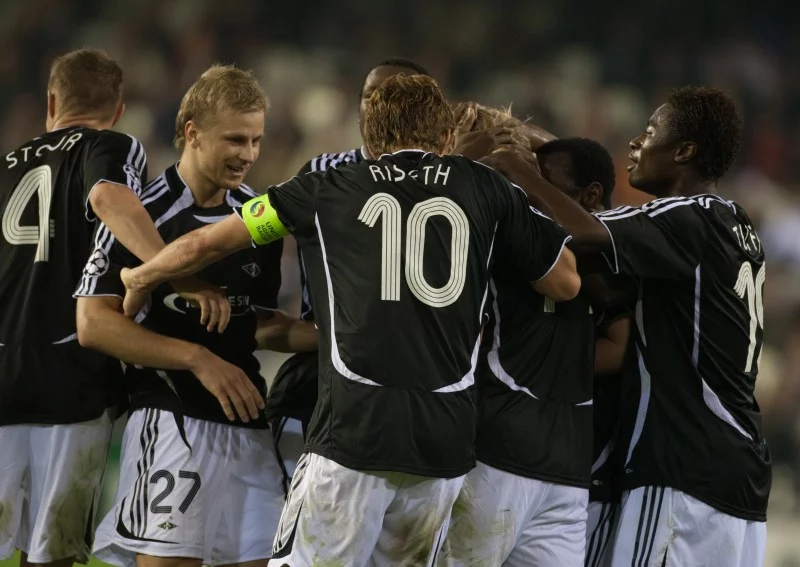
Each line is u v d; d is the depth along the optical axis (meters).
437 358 11.27
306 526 11.35
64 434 13.92
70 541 14.18
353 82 56.56
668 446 12.98
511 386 12.53
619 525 13.21
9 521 14.03
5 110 54.66
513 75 58.09
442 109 12.08
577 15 60.28
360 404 11.09
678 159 13.76
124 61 55.34
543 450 12.53
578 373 13.02
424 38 59.75
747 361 13.26
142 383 13.83
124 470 13.70
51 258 13.95
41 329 13.85
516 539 12.58
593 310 13.33
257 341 14.46
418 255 11.33
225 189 13.88
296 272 41.84
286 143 52.25
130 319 13.10
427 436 11.10
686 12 59.94
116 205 13.16
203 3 58.00
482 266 11.63
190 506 13.38
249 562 14.05
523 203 12.10
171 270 12.16
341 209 11.49
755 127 55.34
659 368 13.17
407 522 11.47
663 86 57.75
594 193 14.30
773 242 47.53
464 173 11.76
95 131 14.18
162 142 52.09
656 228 12.79
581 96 55.91
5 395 13.80
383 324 11.16
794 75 58.09
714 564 12.93
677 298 13.07
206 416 13.59
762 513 13.40
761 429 13.70
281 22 59.09
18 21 56.56
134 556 13.78
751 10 59.88
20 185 14.16
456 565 12.48
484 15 60.31
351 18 59.66
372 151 12.23
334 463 11.20
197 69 55.78
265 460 14.22
